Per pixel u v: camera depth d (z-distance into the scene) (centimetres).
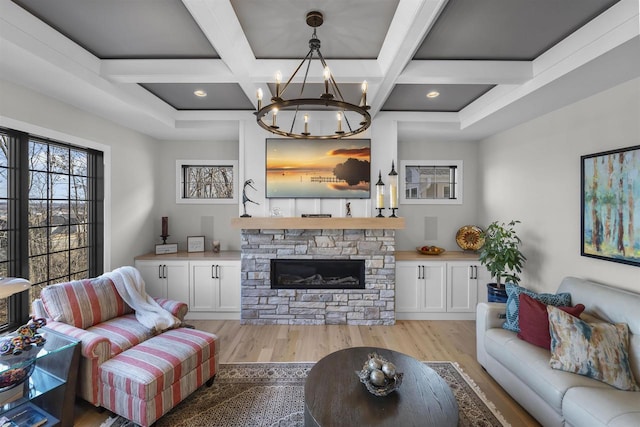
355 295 376
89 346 199
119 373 195
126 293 278
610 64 207
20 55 199
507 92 289
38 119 263
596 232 258
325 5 191
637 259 225
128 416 193
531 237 340
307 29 216
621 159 237
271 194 385
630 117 232
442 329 361
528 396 206
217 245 433
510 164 377
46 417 192
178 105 367
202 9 175
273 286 376
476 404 225
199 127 391
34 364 190
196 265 393
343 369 196
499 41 225
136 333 244
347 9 194
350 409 157
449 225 455
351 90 313
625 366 181
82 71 236
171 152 452
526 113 317
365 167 386
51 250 292
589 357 185
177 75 254
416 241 455
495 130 390
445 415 153
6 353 179
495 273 339
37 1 183
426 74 254
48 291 238
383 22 208
